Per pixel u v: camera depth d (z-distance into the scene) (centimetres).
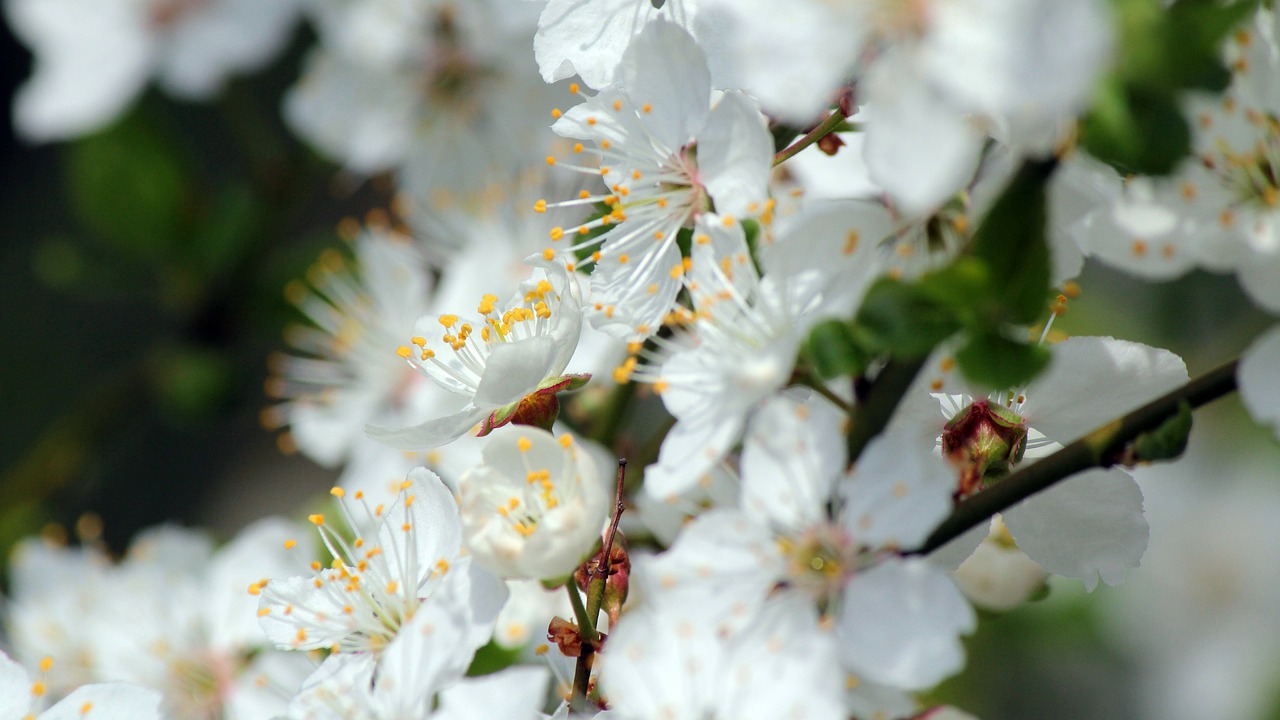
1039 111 31
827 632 32
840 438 32
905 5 31
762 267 33
